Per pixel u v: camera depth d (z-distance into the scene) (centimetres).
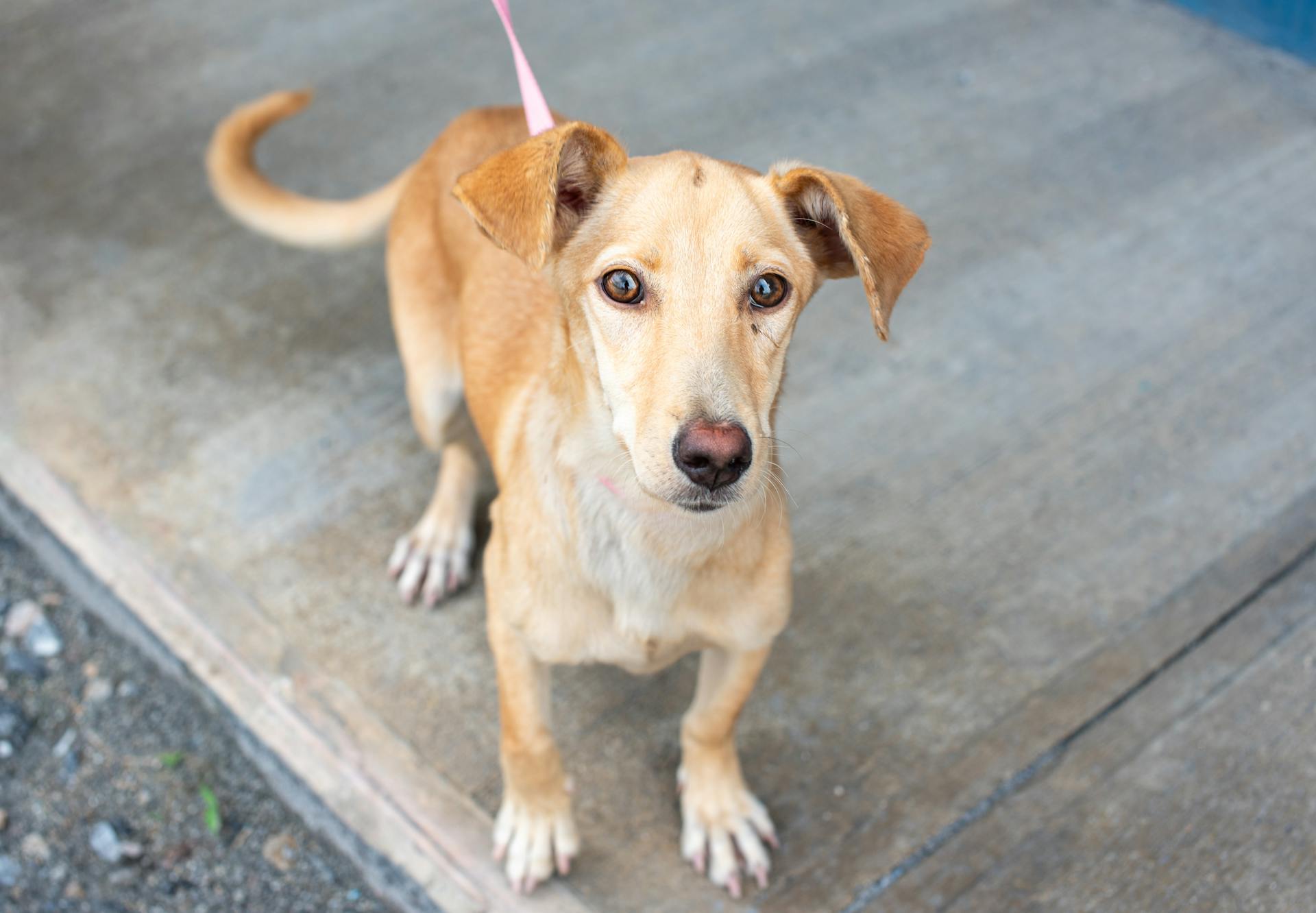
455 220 102
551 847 94
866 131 157
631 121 155
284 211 114
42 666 107
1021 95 166
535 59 167
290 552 111
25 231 135
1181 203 148
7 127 150
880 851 96
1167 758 101
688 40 174
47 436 117
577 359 84
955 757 101
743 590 88
